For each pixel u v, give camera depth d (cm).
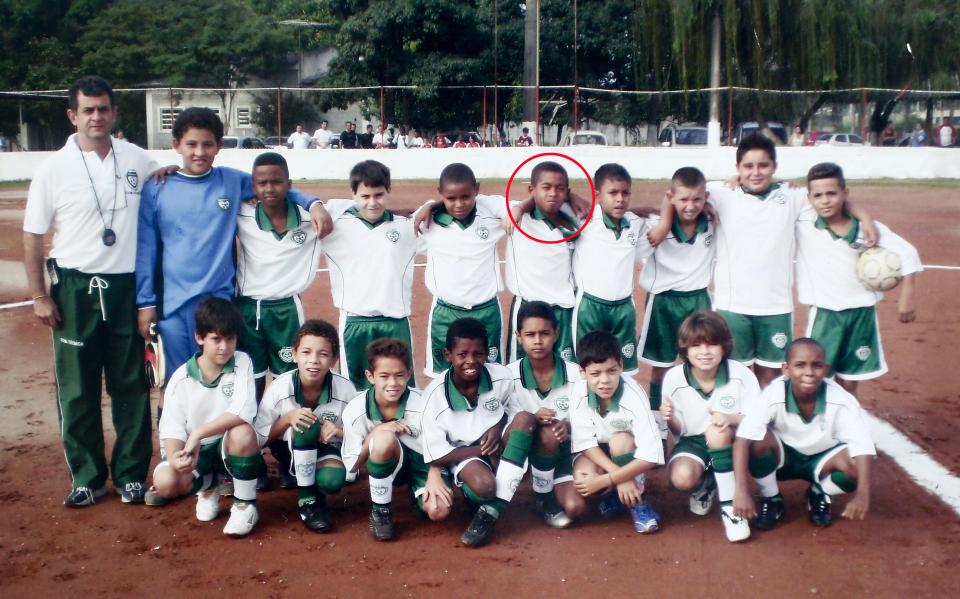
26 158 2495
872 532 416
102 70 3369
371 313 508
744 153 514
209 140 467
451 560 395
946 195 1847
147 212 464
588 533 423
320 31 3894
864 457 410
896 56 2714
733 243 524
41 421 591
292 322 504
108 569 390
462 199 505
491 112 3014
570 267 531
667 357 543
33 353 760
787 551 398
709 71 2669
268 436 446
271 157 477
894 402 609
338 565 391
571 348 530
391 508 437
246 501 422
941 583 365
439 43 2975
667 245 530
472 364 415
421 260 1202
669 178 2238
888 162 2203
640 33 2811
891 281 496
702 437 440
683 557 394
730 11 2539
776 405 421
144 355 468
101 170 448
